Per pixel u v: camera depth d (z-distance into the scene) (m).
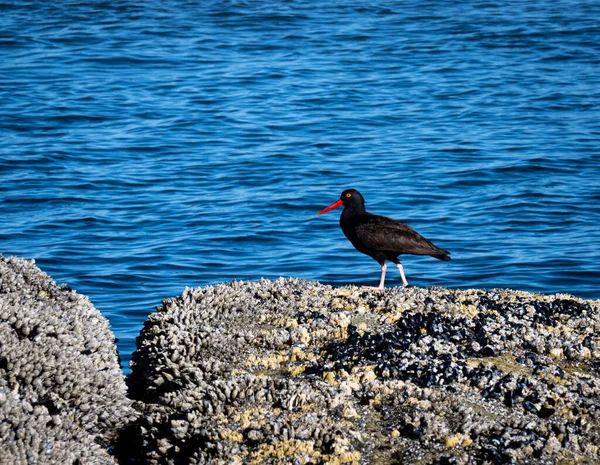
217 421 9.50
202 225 26.66
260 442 9.12
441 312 12.34
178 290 21.02
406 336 11.42
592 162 33.44
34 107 42.09
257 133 38.50
